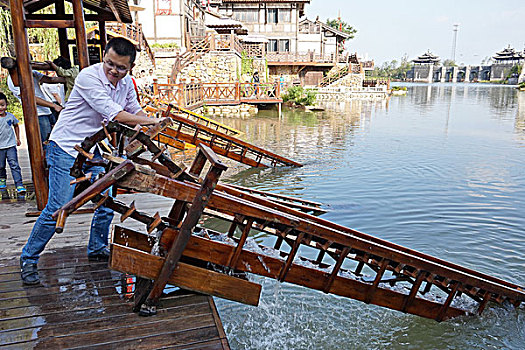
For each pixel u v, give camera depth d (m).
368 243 3.29
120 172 2.59
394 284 3.85
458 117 24.06
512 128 19.36
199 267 3.00
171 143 10.05
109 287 3.22
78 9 4.55
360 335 3.81
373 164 11.48
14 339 2.61
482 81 102.50
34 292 3.13
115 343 2.59
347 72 40.72
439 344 3.72
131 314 2.89
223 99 22.89
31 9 6.20
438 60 109.50
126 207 2.89
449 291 3.81
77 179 2.95
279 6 37.12
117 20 6.75
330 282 3.38
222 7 37.06
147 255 2.80
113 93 3.13
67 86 5.58
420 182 9.61
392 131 18.00
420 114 25.62
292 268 3.27
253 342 3.57
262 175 10.20
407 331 3.91
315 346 3.59
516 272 5.24
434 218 7.17
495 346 3.68
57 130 3.11
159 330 2.73
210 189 2.72
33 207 5.09
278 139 15.51
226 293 3.03
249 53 31.42
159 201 5.73
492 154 13.05
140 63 19.47
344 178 9.93
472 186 9.30
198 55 24.28
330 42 42.97
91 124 3.15
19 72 4.34
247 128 18.08
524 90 58.62
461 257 5.64
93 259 3.67
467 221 7.03
